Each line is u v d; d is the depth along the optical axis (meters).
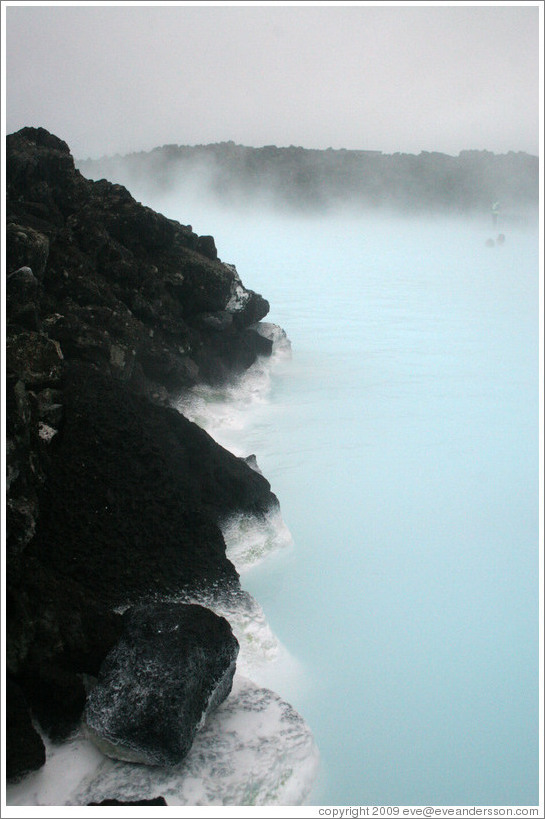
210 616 3.86
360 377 10.25
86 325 6.79
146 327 7.72
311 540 5.84
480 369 10.88
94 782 3.41
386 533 5.98
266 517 5.57
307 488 6.70
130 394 5.87
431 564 5.55
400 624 4.83
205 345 8.73
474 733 3.96
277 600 5.05
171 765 3.45
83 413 5.30
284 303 16.47
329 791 3.60
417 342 12.62
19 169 8.20
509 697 4.22
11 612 3.73
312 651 4.55
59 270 7.33
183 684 3.51
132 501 4.91
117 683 3.60
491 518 6.28
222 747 3.58
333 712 4.08
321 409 8.81
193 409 7.82
